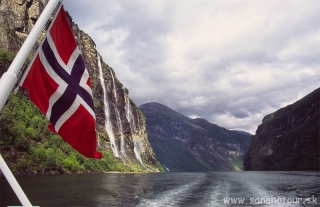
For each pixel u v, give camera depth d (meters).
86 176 90.19
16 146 88.50
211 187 55.59
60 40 5.78
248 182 72.50
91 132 5.82
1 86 4.27
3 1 149.50
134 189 48.72
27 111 118.06
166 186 57.34
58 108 5.59
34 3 162.25
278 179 88.19
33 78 5.31
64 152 116.56
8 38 138.00
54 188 44.19
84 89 5.99
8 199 29.59
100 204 30.41
